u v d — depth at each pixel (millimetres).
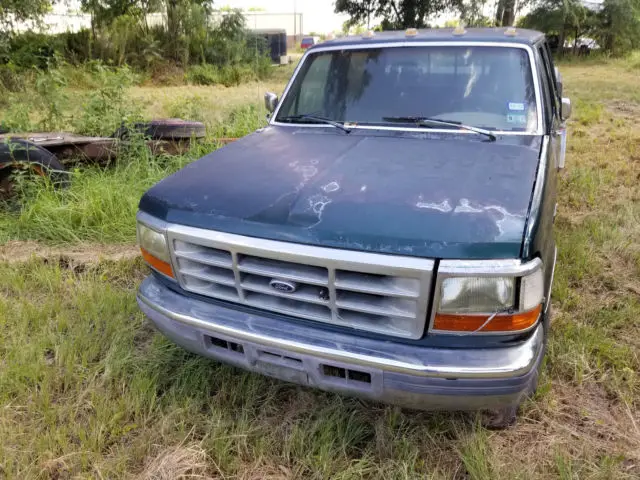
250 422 2693
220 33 21422
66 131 7000
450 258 2051
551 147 3068
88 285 3949
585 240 4512
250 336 2357
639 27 27141
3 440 2535
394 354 2158
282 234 2252
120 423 2691
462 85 3385
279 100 3900
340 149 3062
